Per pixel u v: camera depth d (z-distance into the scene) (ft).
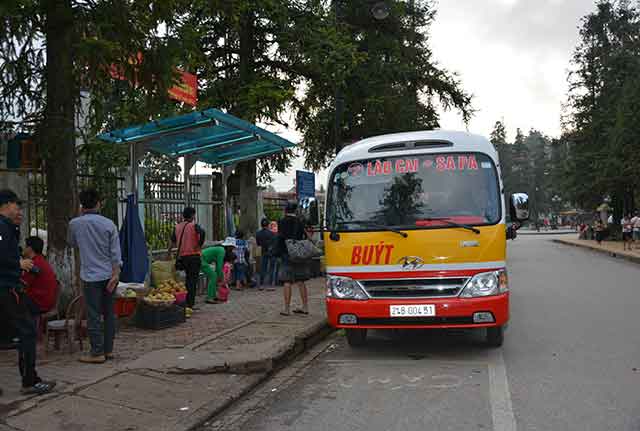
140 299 27.76
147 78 26.12
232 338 25.20
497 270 22.07
